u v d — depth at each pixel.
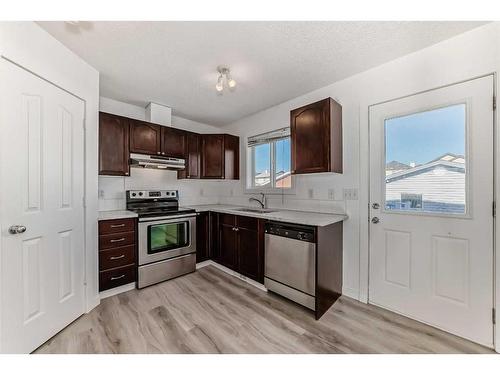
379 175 2.14
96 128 2.15
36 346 1.53
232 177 3.71
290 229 2.18
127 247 2.42
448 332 1.74
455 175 1.74
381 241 2.12
